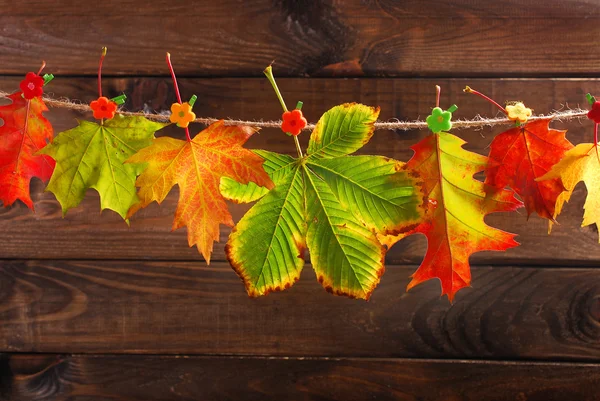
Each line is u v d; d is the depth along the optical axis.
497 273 0.73
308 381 0.74
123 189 0.63
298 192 0.63
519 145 0.63
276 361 0.74
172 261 0.74
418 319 0.74
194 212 0.62
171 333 0.74
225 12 0.73
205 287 0.74
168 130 0.73
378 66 0.72
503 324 0.73
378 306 0.74
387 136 0.73
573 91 0.72
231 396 0.74
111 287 0.74
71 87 0.73
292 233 0.63
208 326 0.74
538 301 0.73
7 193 0.65
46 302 0.74
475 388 0.73
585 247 0.73
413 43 0.72
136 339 0.74
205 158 0.62
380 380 0.74
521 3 0.72
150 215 0.74
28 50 0.73
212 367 0.74
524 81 0.72
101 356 0.75
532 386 0.73
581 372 0.73
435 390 0.73
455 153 0.63
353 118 0.62
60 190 0.63
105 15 0.73
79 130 0.62
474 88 0.72
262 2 0.73
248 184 0.64
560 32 0.72
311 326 0.74
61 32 0.73
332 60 0.73
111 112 0.61
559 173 0.62
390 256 0.74
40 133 0.64
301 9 0.73
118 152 0.63
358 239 0.63
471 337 0.73
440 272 0.65
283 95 0.73
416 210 0.62
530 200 0.63
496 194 0.63
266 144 0.73
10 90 0.73
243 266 0.63
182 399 0.74
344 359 0.74
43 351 0.74
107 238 0.74
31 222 0.74
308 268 0.74
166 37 0.73
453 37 0.72
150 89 0.73
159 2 0.73
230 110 0.73
